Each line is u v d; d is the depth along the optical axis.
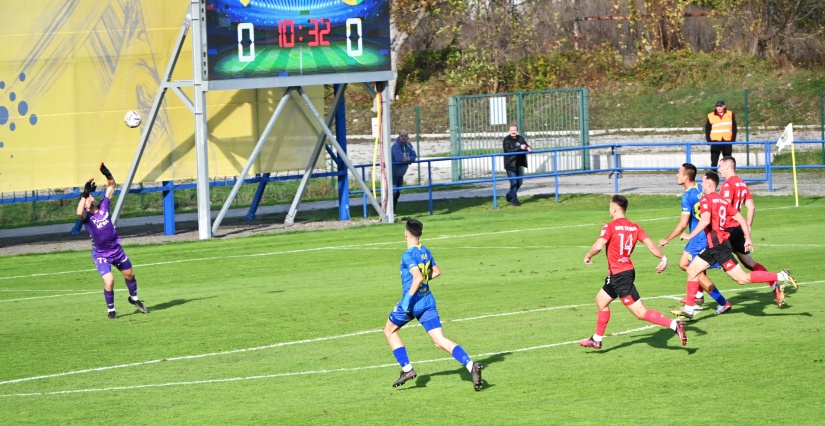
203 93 47.31
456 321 27.33
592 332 25.09
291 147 54.16
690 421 17.39
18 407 20.56
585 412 18.22
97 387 22.05
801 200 52.78
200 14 46.56
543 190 64.94
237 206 63.66
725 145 59.00
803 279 31.06
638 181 67.75
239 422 18.64
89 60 48.69
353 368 22.70
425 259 20.00
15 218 61.25
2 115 47.31
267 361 23.81
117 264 29.91
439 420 18.19
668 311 27.23
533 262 37.12
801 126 85.44
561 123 74.69
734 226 27.06
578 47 111.31
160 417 19.31
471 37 113.25
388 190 51.94
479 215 53.81
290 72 48.56
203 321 28.92
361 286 33.66
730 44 104.12
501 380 20.89
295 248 43.75
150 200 65.38
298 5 48.53
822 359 21.08
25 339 27.33
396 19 107.62
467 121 75.81
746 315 26.22
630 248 22.14
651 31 107.81
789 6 98.62
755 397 18.66
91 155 49.12
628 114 95.19
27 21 47.47
